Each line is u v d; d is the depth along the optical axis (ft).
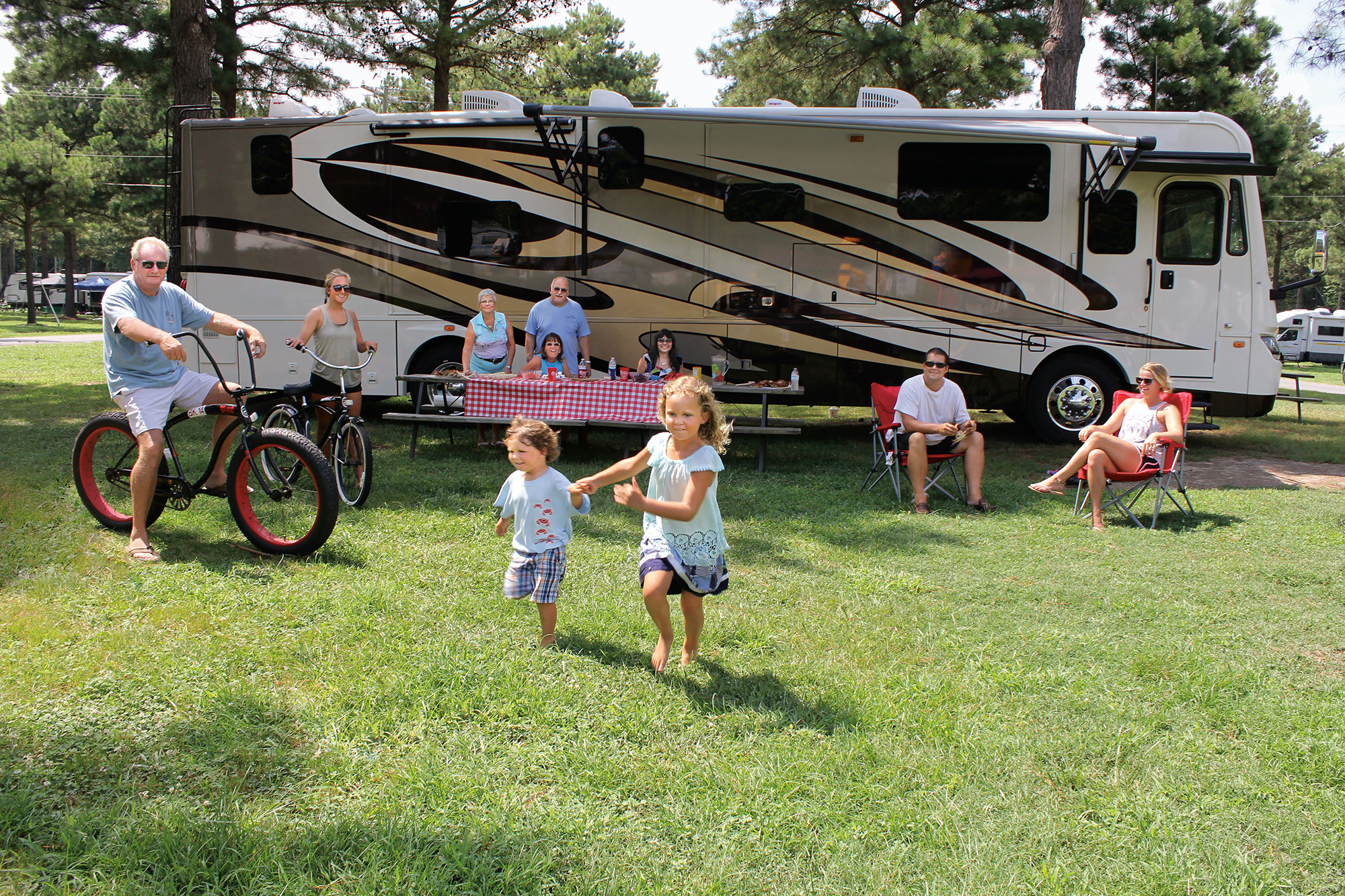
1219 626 13.84
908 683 11.51
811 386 29.19
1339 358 98.27
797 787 9.02
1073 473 20.47
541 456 11.91
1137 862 8.06
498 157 28.99
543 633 12.29
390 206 29.58
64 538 16.21
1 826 7.98
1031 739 10.10
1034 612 14.35
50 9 47.06
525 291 29.37
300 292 30.09
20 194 104.83
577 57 92.38
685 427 10.93
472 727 10.08
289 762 9.20
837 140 28.32
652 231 28.81
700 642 12.64
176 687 10.72
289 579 14.46
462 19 60.29
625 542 17.37
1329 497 22.25
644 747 9.79
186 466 22.70
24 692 10.44
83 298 147.74
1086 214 28.27
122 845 7.73
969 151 28.22
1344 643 13.23
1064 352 29.12
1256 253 28.37
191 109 36.55
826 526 19.27
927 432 20.99
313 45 58.49
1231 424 36.14
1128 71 63.41
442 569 15.35
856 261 28.73
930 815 8.65
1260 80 66.74
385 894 7.27
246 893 7.27
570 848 8.02
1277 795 9.13
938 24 56.29
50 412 31.94
